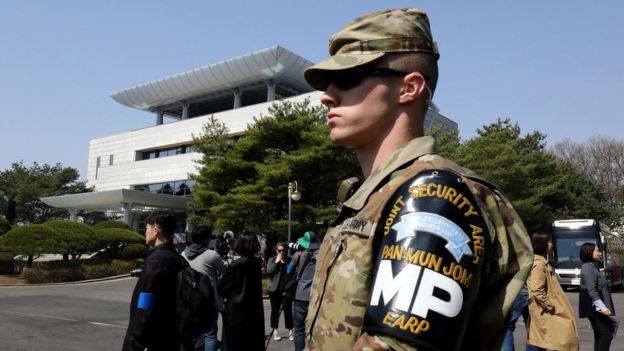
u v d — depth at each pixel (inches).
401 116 45.9
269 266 336.2
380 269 35.3
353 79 46.2
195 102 2359.7
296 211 858.8
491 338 39.1
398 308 32.6
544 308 198.8
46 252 917.8
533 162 1196.5
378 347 32.3
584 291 231.0
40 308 503.5
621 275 972.6
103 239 1114.7
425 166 41.1
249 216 858.1
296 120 895.1
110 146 2188.7
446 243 34.2
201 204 964.6
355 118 45.9
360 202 42.9
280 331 373.4
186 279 155.3
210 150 953.5
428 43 46.9
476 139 1087.6
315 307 42.5
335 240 43.2
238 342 215.6
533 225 1084.5
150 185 1903.3
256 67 1978.3
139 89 2351.1
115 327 377.4
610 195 1663.4
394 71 45.4
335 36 48.7
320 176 881.5
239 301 217.6
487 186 42.5
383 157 45.7
